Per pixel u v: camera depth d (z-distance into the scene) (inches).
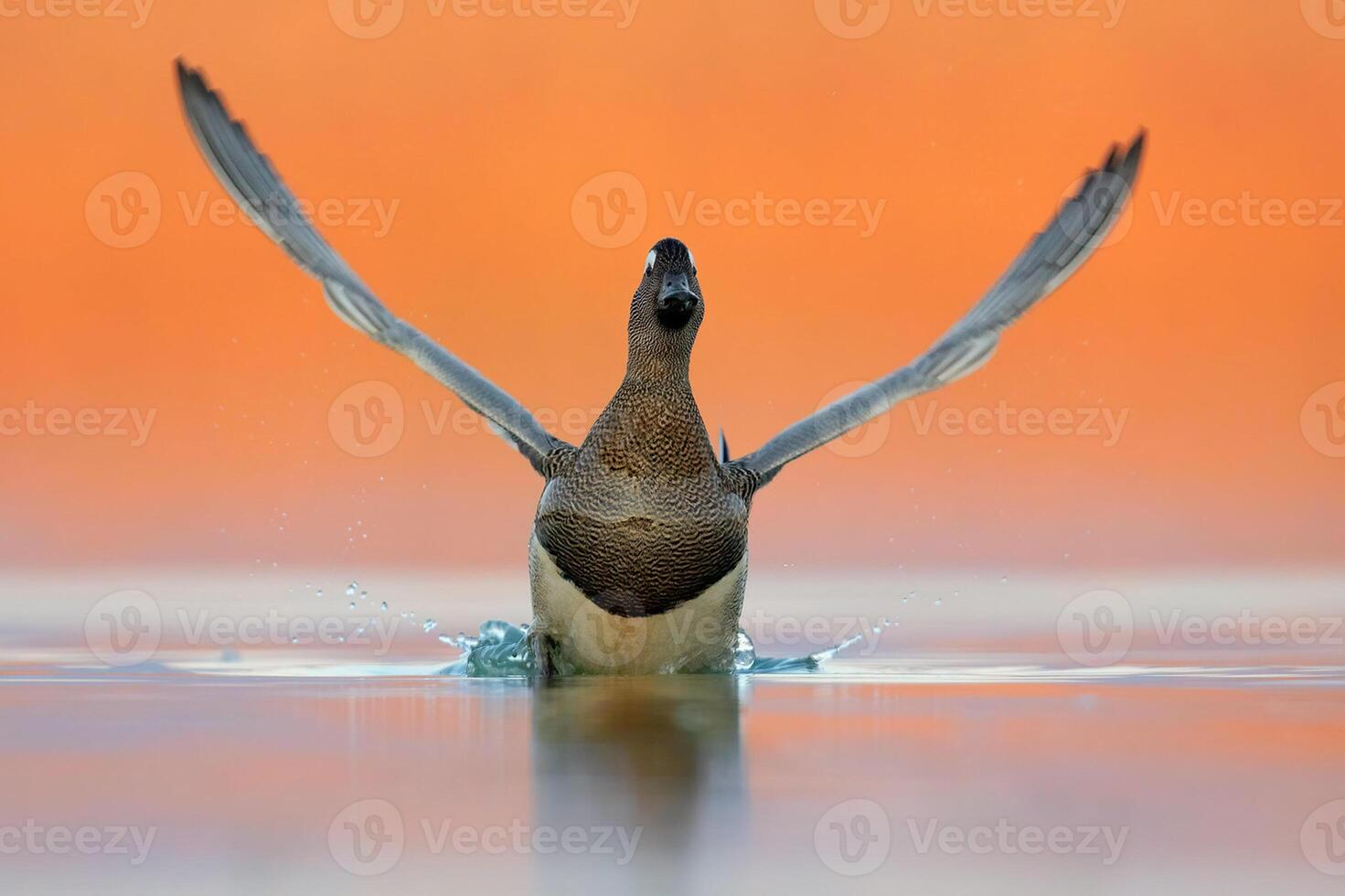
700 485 586.9
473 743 426.6
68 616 822.5
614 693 542.6
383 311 652.7
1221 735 439.2
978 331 652.1
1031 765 395.2
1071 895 289.7
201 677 597.0
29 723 464.4
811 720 470.0
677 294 568.1
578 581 590.6
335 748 419.8
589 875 300.2
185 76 622.2
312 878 298.8
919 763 397.1
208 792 362.9
